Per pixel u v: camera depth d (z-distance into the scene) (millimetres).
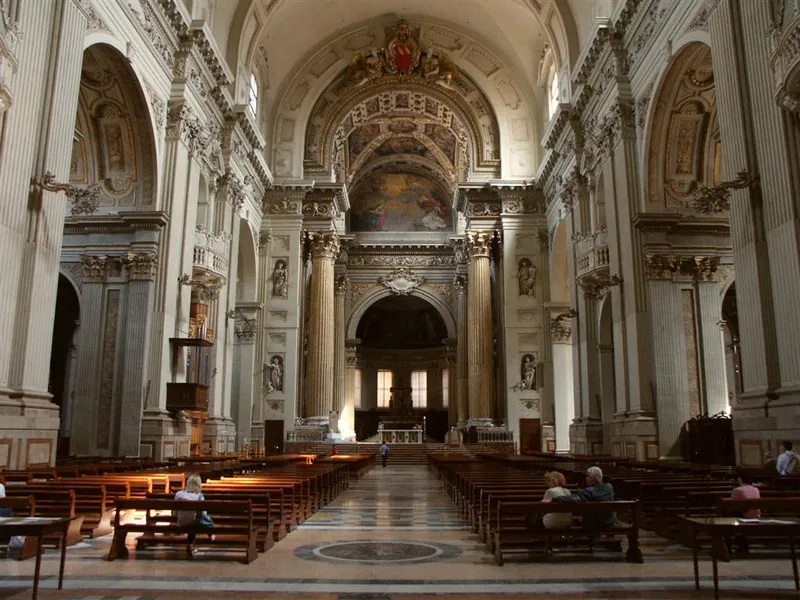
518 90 31656
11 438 10641
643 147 17969
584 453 21359
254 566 6391
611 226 19359
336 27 30797
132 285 17438
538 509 6516
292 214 30484
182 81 18906
